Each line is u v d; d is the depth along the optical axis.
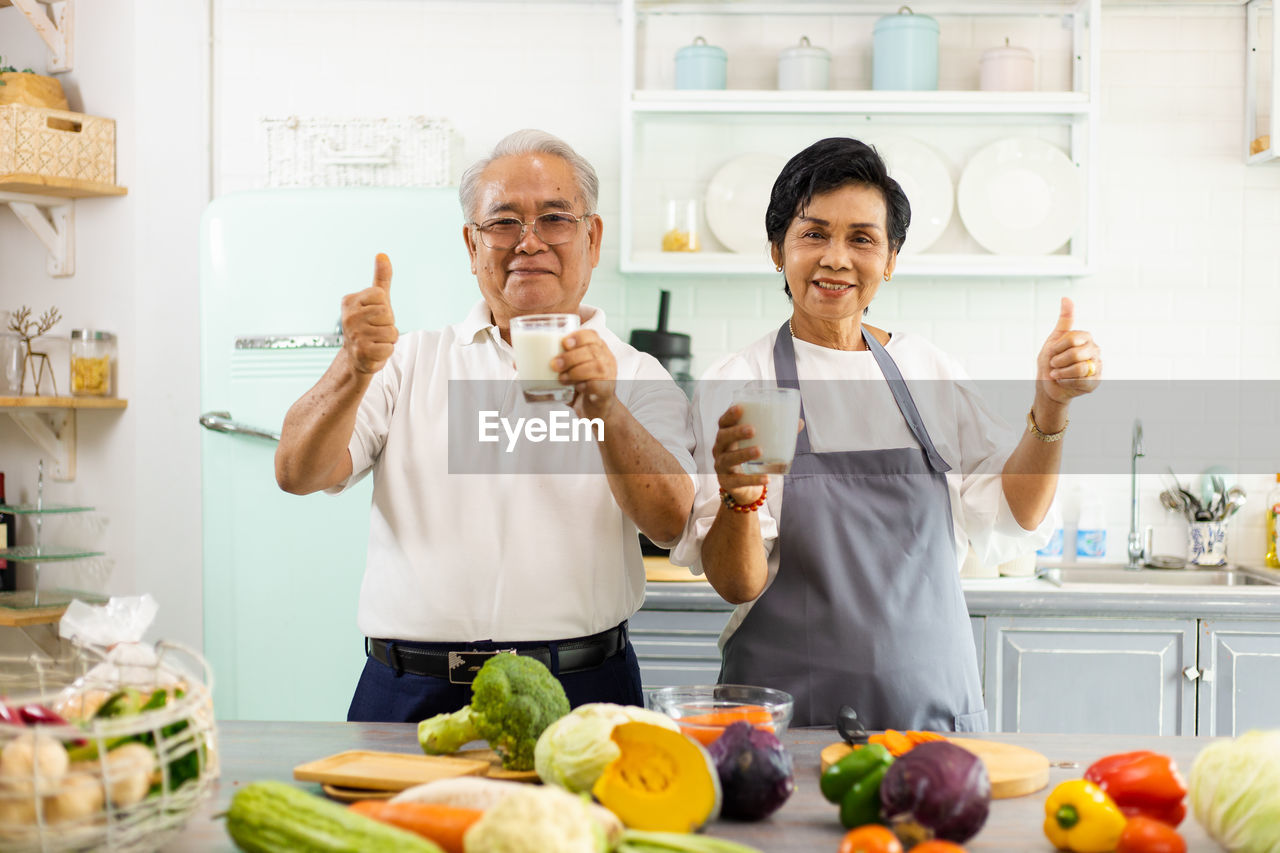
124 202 3.16
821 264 1.65
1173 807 0.96
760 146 3.12
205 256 2.64
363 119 2.91
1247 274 3.21
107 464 3.25
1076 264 3.02
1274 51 2.99
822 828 1.00
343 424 1.45
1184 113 3.21
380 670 1.61
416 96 3.28
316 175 2.93
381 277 1.38
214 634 2.64
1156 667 2.68
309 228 2.61
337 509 2.62
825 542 1.66
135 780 0.83
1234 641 2.67
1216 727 2.67
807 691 1.64
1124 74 3.21
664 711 1.21
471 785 0.92
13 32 3.45
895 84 3.03
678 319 3.28
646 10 3.20
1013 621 2.69
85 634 1.12
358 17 3.28
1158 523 3.23
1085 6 3.06
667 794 0.92
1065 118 3.07
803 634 1.65
